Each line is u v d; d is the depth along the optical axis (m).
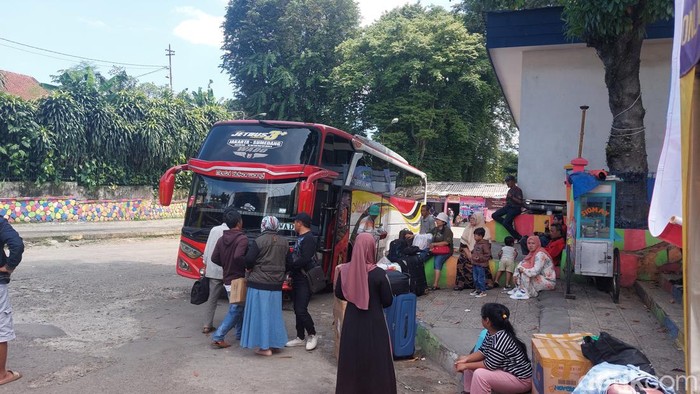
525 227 14.10
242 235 6.89
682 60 3.34
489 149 42.31
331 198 10.62
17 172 23.36
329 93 38.41
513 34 13.48
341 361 4.98
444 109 35.25
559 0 10.63
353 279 4.97
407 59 35.16
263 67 38.69
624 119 10.31
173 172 10.05
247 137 10.11
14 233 5.32
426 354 6.93
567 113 13.79
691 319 3.13
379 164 13.72
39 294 9.80
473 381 4.82
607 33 9.59
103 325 7.79
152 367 6.00
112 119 26.70
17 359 6.11
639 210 10.16
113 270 12.95
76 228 22.91
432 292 10.27
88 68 27.16
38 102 24.42
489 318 4.95
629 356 3.90
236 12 41.06
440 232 10.82
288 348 7.01
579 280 10.46
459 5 37.38
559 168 13.84
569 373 4.23
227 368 6.08
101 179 27.20
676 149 3.99
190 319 8.32
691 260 3.15
